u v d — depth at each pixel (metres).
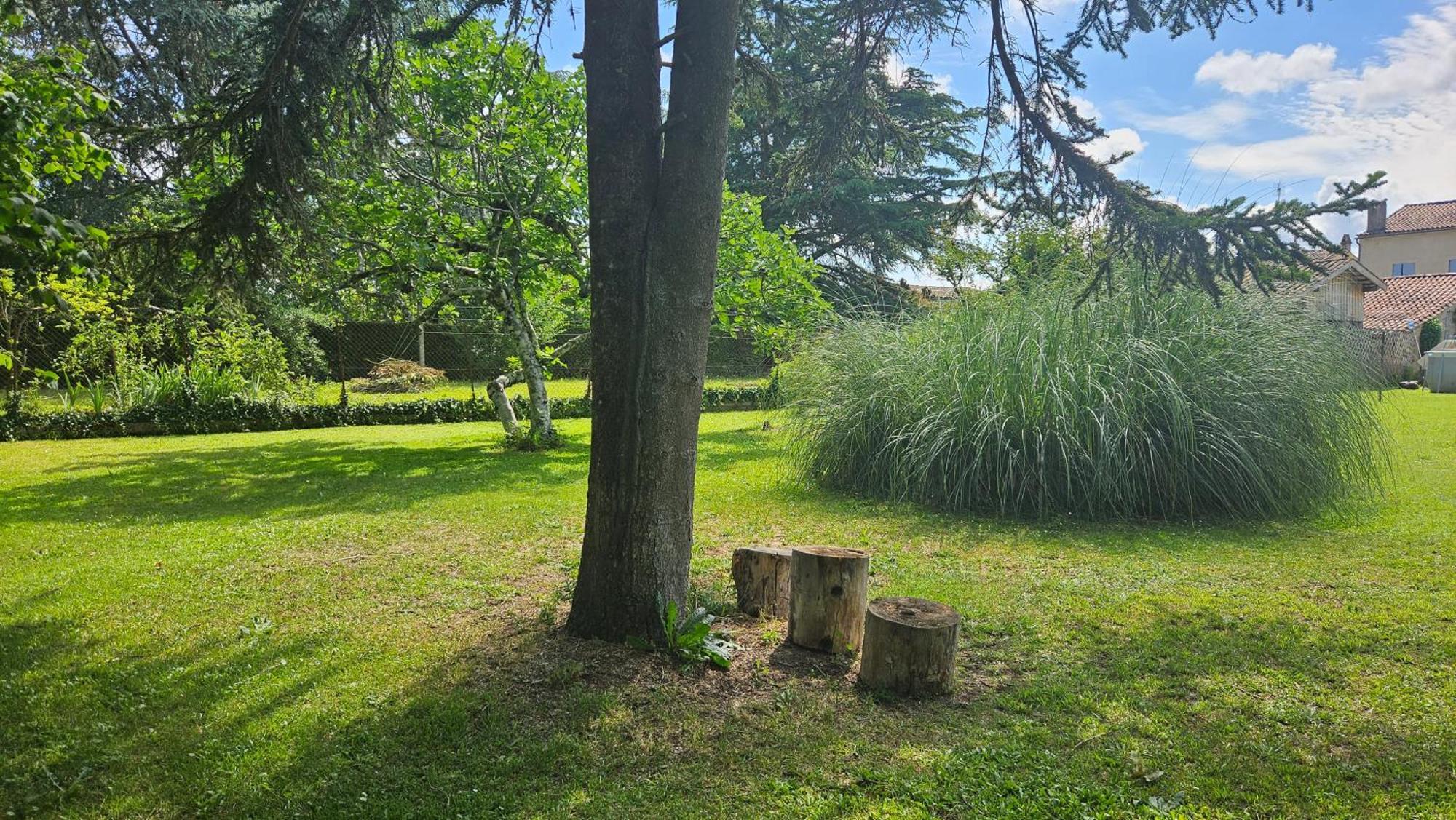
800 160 5.75
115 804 2.60
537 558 5.53
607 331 3.65
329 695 3.34
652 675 3.46
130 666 3.65
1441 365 20.02
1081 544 5.91
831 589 3.77
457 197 10.13
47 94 3.76
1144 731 3.08
